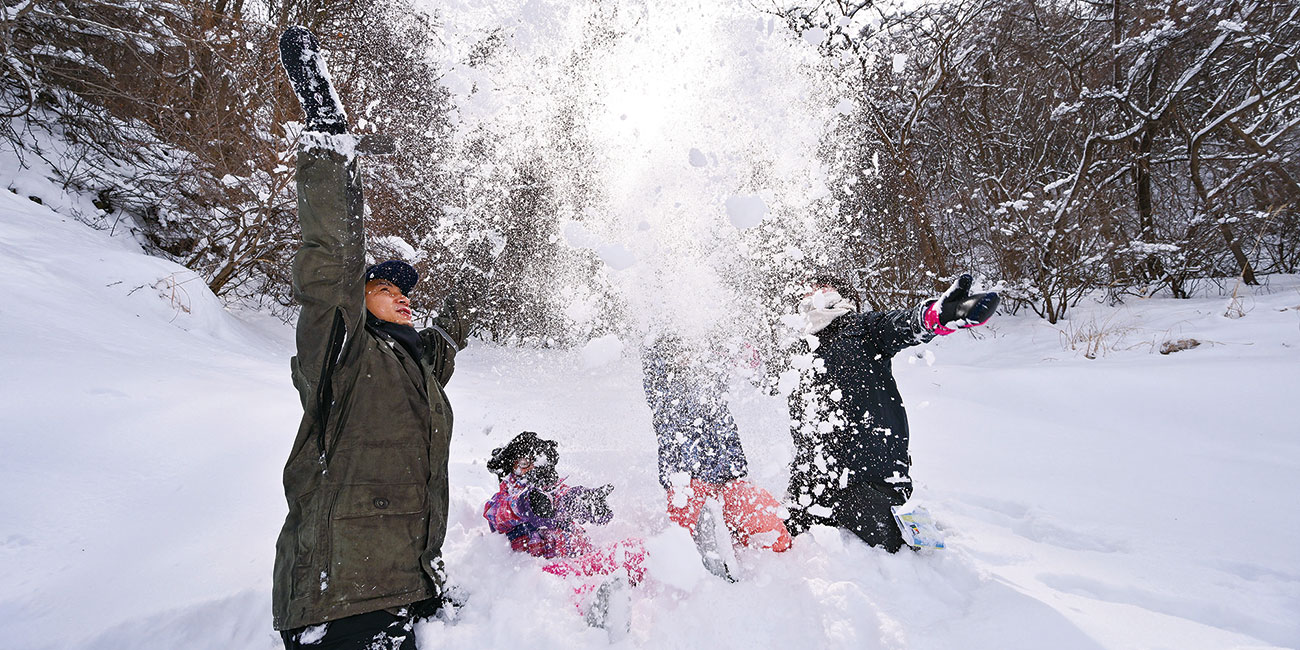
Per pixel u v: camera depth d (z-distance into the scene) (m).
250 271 8.41
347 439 1.69
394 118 5.26
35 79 7.01
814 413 2.46
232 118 7.46
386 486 1.71
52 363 3.33
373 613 1.65
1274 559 2.18
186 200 7.52
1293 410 3.74
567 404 4.25
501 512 2.44
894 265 8.83
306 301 1.64
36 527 2.20
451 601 2.02
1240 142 8.16
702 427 2.40
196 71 7.40
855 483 2.38
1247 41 7.40
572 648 1.81
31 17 6.80
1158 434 3.88
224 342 5.75
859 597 1.94
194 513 2.48
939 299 2.18
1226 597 1.92
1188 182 8.88
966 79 9.82
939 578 2.10
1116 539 2.42
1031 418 4.46
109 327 4.48
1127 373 4.72
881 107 8.47
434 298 6.75
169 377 3.72
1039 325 7.89
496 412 4.13
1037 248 8.16
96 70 7.28
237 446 3.05
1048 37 9.26
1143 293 8.10
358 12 7.25
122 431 2.88
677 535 2.08
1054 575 2.11
